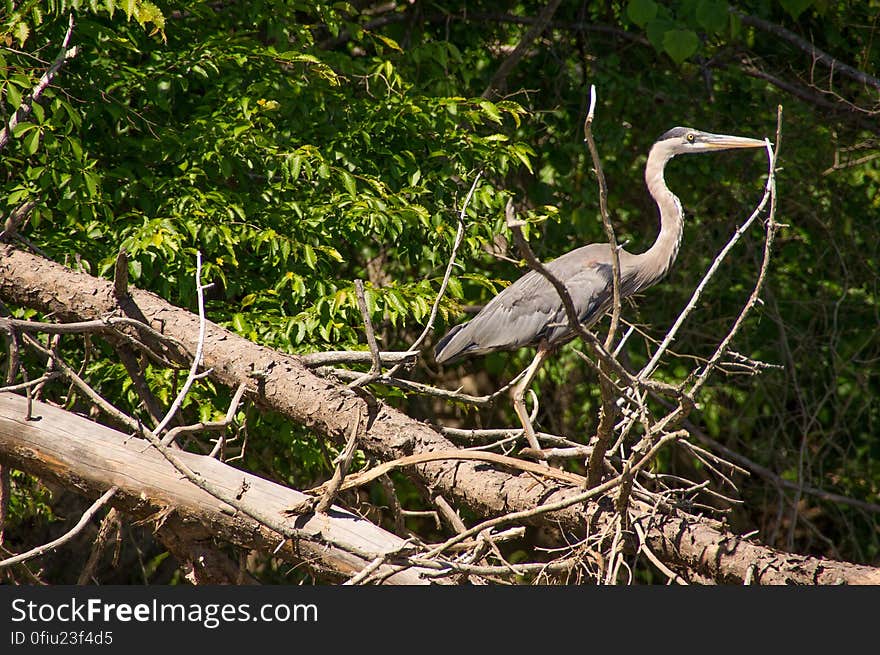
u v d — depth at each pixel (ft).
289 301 33.45
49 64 31.14
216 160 33.19
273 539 22.07
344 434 23.77
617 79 48.73
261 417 33.55
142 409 32.30
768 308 49.83
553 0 46.52
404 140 37.55
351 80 39.83
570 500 19.35
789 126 49.85
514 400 29.22
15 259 26.17
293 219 33.35
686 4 42.19
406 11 49.06
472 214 35.22
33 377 32.27
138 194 33.37
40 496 35.63
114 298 25.41
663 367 49.85
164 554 47.11
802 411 49.11
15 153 33.55
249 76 36.55
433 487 23.34
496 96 47.88
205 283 31.73
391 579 21.63
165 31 36.32
